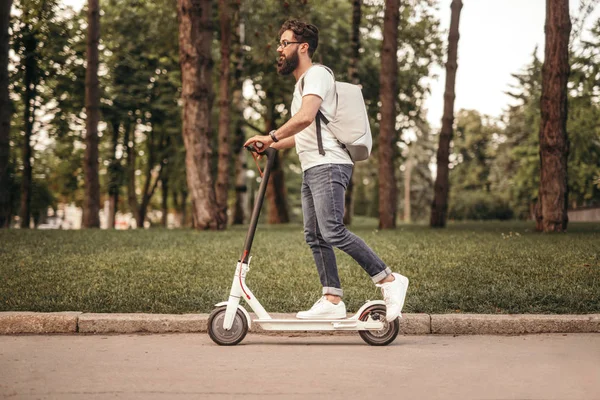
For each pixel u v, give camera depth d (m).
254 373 4.23
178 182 36.25
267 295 7.05
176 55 28.86
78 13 27.77
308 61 5.42
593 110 23.44
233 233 15.60
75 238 13.51
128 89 31.45
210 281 7.88
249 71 27.55
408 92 28.42
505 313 6.09
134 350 4.95
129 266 9.02
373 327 5.11
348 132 5.22
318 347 5.09
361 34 28.02
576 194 39.16
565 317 5.58
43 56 27.97
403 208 82.12
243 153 28.80
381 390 3.83
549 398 3.65
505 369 4.33
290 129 5.11
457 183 71.25
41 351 4.90
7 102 20.08
